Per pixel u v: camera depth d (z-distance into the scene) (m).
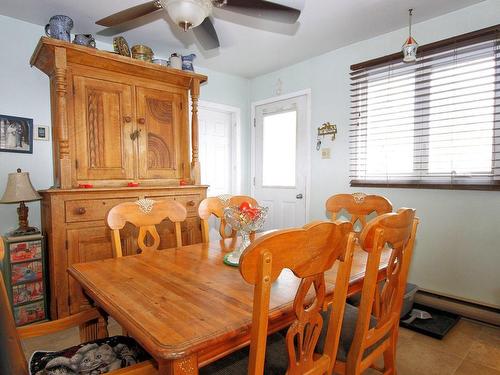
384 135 2.83
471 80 2.32
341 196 2.21
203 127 3.78
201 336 0.78
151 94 2.85
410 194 2.66
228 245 1.79
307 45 3.02
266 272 0.68
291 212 3.69
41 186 2.57
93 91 2.52
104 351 1.13
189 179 3.10
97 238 2.36
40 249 2.23
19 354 0.78
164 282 1.17
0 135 2.39
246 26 2.62
